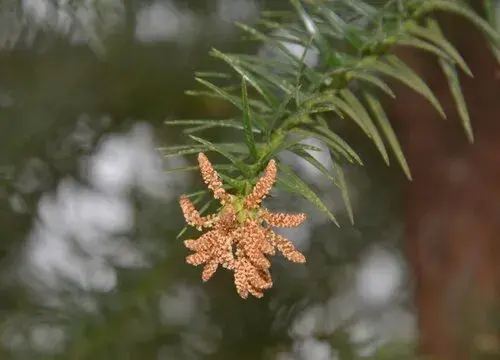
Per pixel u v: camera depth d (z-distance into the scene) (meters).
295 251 0.58
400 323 0.99
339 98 0.62
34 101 0.83
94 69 0.85
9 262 0.84
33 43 0.80
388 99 0.92
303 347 0.84
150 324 0.81
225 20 0.91
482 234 0.89
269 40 0.63
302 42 0.64
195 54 0.88
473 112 0.90
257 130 0.61
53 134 0.83
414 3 0.64
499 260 0.88
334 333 0.83
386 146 0.96
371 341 0.82
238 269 0.57
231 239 0.58
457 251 0.89
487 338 0.82
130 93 0.87
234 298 0.87
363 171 1.02
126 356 0.79
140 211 0.85
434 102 0.61
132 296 0.81
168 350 0.83
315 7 0.65
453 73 0.63
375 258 1.08
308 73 0.63
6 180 0.79
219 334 0.85
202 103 0.89
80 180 0.87
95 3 0.74
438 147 0.92
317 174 0.98
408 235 0.94
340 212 1.01
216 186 0.58
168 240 0.83
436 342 0.85
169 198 0.87
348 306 1.00
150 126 0.91
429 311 0.88
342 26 0.65
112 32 0.81
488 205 0.89
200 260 0.58
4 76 0.83
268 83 0.64
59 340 0.80
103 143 0.87
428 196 0.92
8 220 0.83
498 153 0.90
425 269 0.90
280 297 0.88
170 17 0.91
